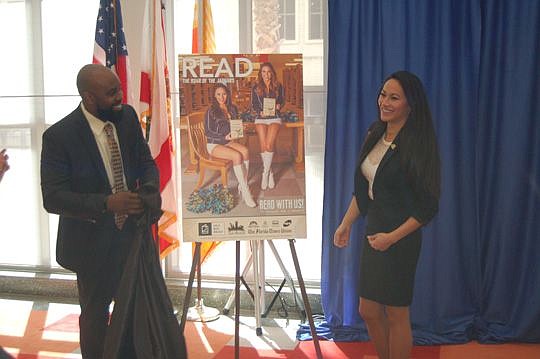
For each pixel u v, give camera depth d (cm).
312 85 360
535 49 308
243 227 274
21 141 423
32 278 416
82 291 245
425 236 323
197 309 374
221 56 273
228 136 273
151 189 238
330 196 333
